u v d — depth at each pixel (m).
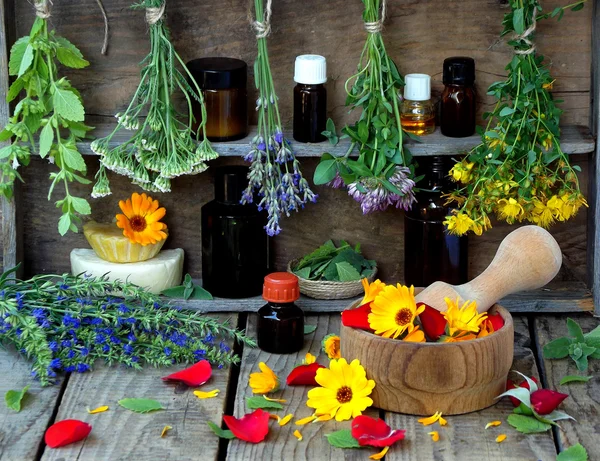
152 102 1.74
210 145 1.75
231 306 1.88
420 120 1.83
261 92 1.75
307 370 1.59
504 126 1.75
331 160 1.75
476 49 1.87
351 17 1.86
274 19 1.86
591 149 1.80
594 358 1.70
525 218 1.94
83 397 1.57
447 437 1.45
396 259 1.98
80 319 1.67
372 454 1.41
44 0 1.73
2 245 1.96
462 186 1.85
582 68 1.87
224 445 1.49
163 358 1.64
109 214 1.98
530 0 1.71
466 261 1.89
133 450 1.42
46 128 1.75
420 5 1.85
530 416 1.49
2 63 1.81
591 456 1.41
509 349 1.52
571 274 1.97
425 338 1.56
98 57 1.89
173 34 1.87
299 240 1.98
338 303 1.87
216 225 1.87
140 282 1.86
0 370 1.67
